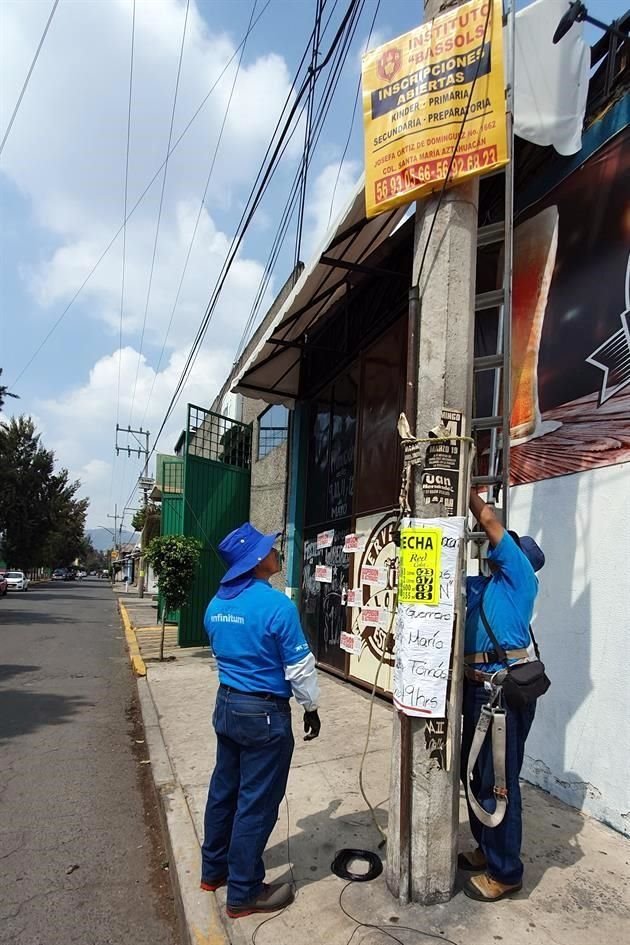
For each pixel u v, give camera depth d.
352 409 8.49
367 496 7.62
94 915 3.24
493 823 2.74
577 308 4.29
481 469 5.11
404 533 2.88
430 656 2.79
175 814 4.09
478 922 2.72
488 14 2.80
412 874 2.87
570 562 4.14
